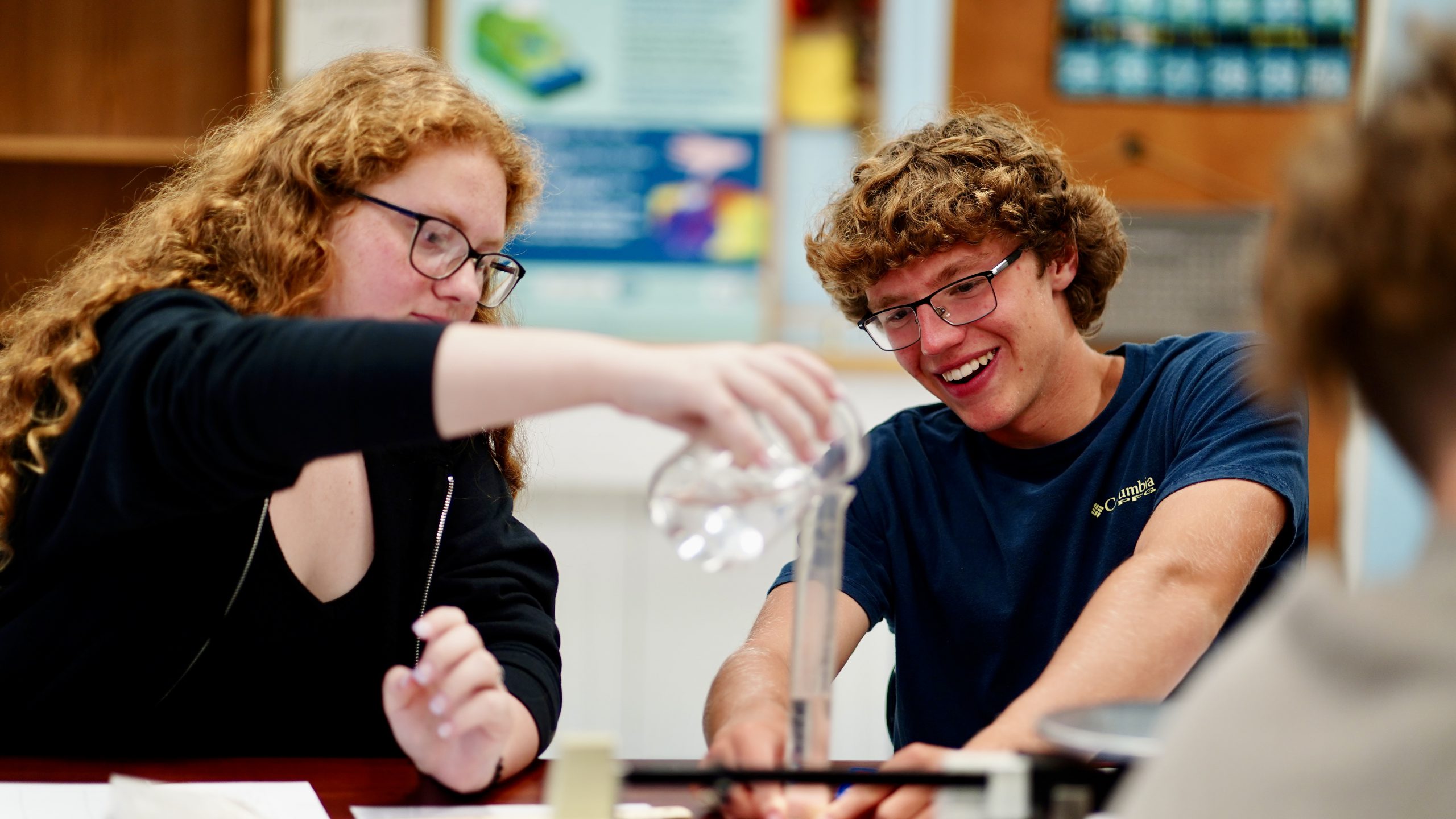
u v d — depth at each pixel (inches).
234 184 59.7
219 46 132.9
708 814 44.9
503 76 132.7
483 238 59.9
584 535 133.3
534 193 66.2
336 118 58.6
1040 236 66.9
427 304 59.1
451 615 49.4
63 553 52.6
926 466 73.8
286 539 59.9
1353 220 22.8
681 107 133.2
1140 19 132.6
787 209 134.6
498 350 38.5
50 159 128.9
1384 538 130.9
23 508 54.8
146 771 51.2
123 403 45.1
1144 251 133.1
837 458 38.2
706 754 50.8
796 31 133.6
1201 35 132.4
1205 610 54.1
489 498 67.1
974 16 132.8
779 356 37.5
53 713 54.7
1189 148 133.2
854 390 133.1
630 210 133.6
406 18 132.1
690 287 134.1
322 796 48.2
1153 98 133.0
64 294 60.0
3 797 45.9
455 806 46.9
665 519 36.6
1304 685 22.4
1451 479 22.8
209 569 56.6
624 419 133.2
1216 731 23.0
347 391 39.0
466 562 64.4
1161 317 132.9
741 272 134.0
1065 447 70.7
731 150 133.4
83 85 132.2
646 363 37.0
